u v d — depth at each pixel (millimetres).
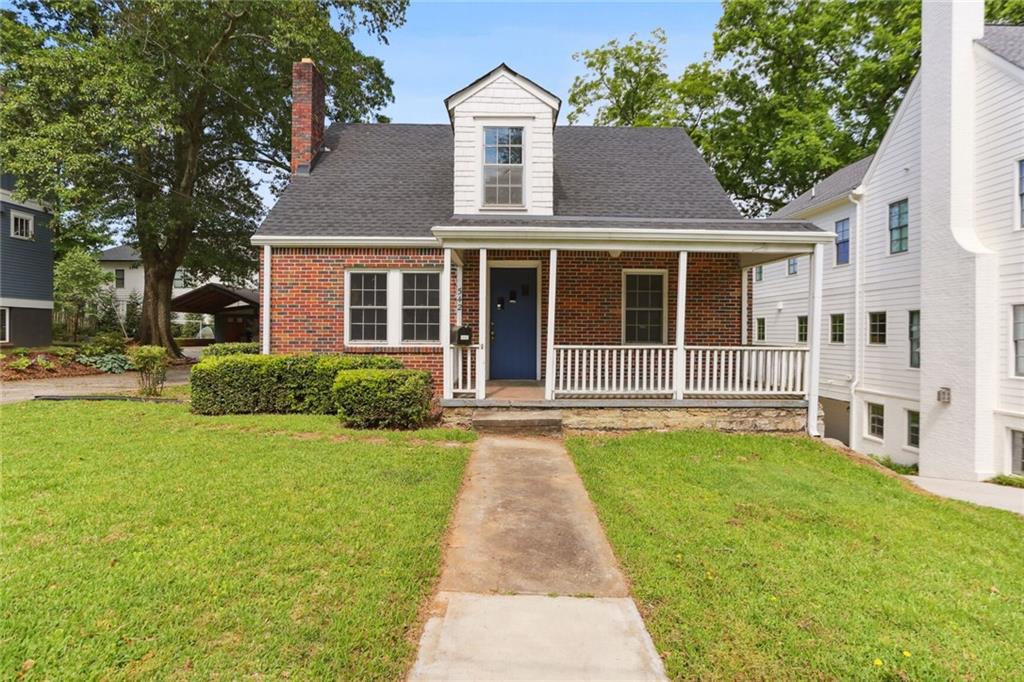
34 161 13164
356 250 9695
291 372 8656
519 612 3129
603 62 23781
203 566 3381
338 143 12305
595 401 8039
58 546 3602
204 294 23828
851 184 15641
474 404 8016
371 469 5578
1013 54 10203
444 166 11672
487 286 10219
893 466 13258
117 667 2471
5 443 6305
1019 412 9781
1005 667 2705
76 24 15703
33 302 19281
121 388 12500
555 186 10750
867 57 20109
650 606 3221
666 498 5184
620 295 10164
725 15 22375
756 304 21109
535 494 5219
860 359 14883
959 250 10750
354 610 2979
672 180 11062
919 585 3576
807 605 3225
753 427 8203
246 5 15141
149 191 17641
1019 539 4758
